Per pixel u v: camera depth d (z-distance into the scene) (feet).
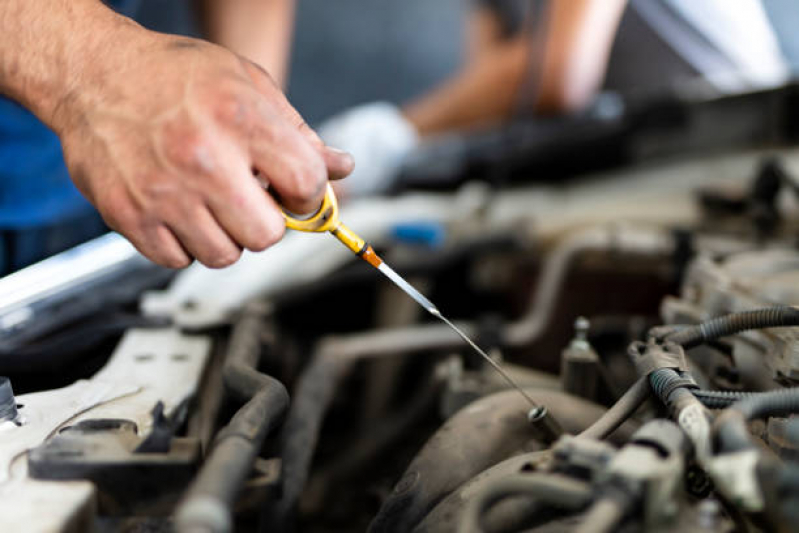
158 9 4.57
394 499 1.58
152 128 1.57
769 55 4.84
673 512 1.10
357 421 3.69
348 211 4.11
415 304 3.69
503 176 4.34
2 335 2.41
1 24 1.77
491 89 5.72
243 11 4.36
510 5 6.26
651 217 3.62
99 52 1.69
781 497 1.18
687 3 5.22
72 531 1.19
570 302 3.46
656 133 4.39
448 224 3.85
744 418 1.20
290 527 2.07
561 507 1.31
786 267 2.08
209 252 1.67
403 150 4.80
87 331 2.32
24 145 3.10
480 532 1.03
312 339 4.11
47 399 1.71
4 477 1.33
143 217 1.64
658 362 1.49
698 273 2.17
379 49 11.71
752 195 3.22
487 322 3.09
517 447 1.69
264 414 1.40
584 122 4.56
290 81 11.15
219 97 1.56
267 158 1.58
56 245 3.22
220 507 1.03
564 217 3.89
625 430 1.72
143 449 1.29
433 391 2.85
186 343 2.23
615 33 5.68
